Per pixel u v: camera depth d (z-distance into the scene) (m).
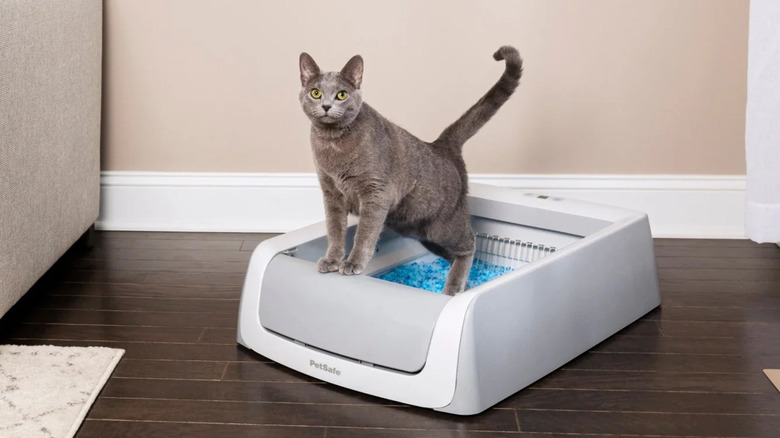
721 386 2.05
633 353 2.22
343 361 2.03
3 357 2.12
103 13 2.99
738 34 2.97
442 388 1.90
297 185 3.12
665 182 3.08
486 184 2.82
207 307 2.49
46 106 2.42
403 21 2.99
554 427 1.88
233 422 1.89
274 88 3.05
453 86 3.04
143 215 3.14
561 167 3.10
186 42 3.02
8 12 2.15
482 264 2.69
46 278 2.68
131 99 3.07
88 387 2.00
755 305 2.52
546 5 2.96
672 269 2.80
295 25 3.00
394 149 2.15
